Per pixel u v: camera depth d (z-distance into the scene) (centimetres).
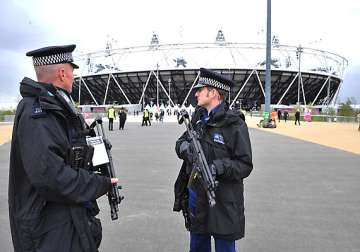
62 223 234
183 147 326
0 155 1290
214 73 320
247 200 689
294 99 9388
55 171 219
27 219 231
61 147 229
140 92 9375
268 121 3123
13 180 238
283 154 1354
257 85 8962
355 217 587
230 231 311
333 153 1384
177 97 9294
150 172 977
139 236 500
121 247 462
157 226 541
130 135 2338
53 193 222
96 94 9719
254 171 995
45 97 229
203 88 323
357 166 1080
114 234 508
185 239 489
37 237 231
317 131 2686
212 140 313
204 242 341
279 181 863
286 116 4878
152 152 1415
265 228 534
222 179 311
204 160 299
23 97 237
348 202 677
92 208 263
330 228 535
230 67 8631
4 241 475
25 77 241
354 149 1519
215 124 312
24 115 227
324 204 662
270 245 471
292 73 8800
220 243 321
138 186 804
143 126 3597
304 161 1179
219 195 311
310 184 830
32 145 220
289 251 452
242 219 320
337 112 5578
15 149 235
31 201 233
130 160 1198
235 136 309
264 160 1201
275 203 669
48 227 233
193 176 306
